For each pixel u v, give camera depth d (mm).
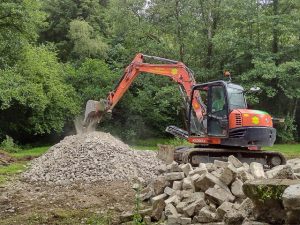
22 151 24969
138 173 13414
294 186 5102
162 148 15094
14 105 28750
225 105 13398
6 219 8734
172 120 31234
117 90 17000
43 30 38031
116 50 35406
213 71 30234
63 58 38406
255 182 5559
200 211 7223
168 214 7688
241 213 6184
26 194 11164
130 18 30688
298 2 30219
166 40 30750
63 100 29594
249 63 30516
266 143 13367
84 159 13711
